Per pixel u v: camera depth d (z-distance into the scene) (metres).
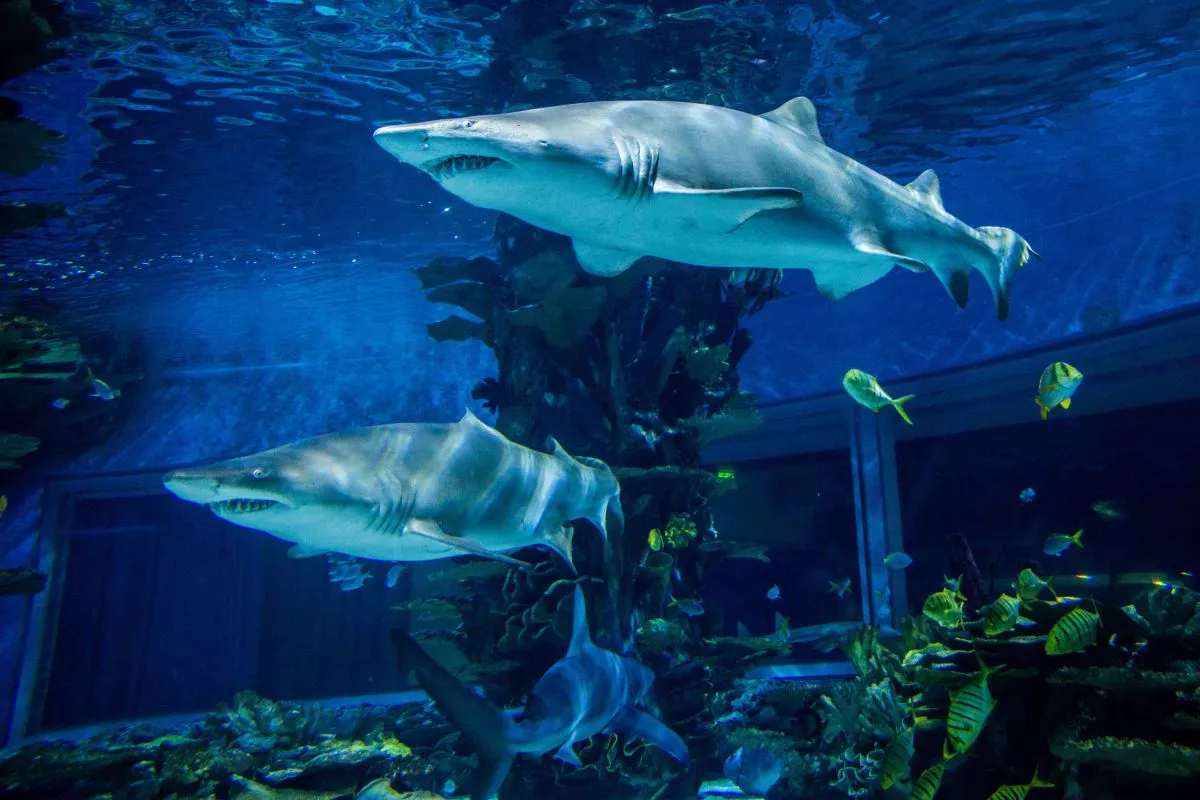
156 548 18.64
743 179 3.49
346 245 17.20
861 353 16.86
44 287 16.92
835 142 15.00
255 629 18.17
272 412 19.97
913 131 14.68
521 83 10.64
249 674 17.98
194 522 18.78
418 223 16.38
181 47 9.79
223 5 9.04
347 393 20.59
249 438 19.50
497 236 9.27
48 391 14.05
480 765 4.20
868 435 14.56
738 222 3.34
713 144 3.47
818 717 8.58
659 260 7.44
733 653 8.22
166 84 10.57
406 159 3.15
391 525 3.81
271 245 16.64
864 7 10.05
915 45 11.19
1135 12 10.90
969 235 4.52
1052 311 15.89
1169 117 14.79
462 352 21.14
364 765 7.65
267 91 10.96
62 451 17.72
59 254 15.55
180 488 3.33
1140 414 12.24
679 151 3.37
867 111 13.47
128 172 12.82
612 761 6.81
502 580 7.82
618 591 7.13
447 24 9.53
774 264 3.84
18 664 16.03
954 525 14.09
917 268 3.72
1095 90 13.40
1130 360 11.80
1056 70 12.51
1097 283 15.95
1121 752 4.38
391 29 9.58
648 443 7.58
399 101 11.38
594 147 3.13
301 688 17.70
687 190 3.20
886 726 6.67
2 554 16.62
